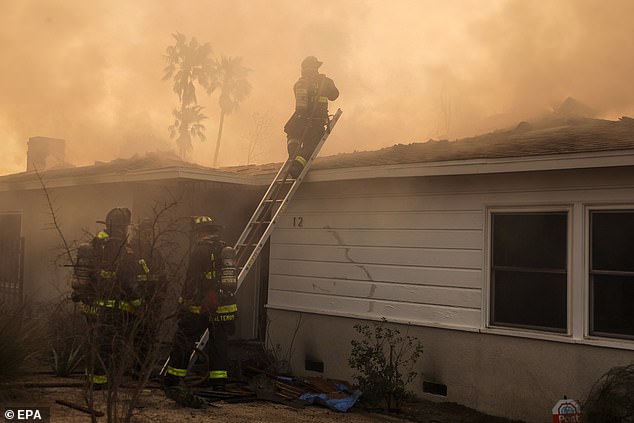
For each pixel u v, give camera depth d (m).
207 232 6.45
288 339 8.41
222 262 6.29
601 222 6.16
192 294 6.09
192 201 9.05
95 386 5.95
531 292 6.52
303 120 8.12
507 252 6.71
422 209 7.34
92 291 5.34
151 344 4.84
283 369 8.16
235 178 8.63
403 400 6.82
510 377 6.50
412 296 7.32
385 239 7.62
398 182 7.55
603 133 6.91
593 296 6.15
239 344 8.59
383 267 7.60
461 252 6.99
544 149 6.36
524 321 6.54
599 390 5.77
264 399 6.48
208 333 6.69
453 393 6.88
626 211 6.02
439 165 6.78
